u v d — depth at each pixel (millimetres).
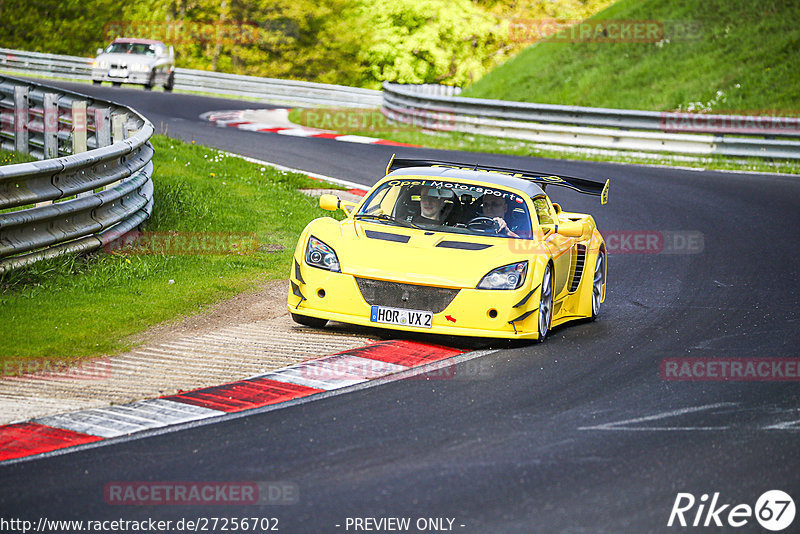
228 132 85125
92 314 28547
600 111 84438
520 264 28125
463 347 28156
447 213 30797
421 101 97312
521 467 18500
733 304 36062
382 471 18016
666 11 127062
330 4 182625
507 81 131375
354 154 75750
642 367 26656
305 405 21859
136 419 20406
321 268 28359
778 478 18547
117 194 37031
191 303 31266
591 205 59500
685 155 81562
